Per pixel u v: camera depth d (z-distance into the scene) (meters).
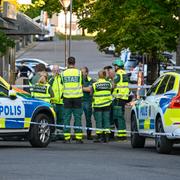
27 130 32.75
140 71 62.53
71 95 36.84
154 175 22.34
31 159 26.64
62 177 21.50
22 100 32.50
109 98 38.56
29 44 139.75
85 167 24.14
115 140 40.19
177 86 30.09
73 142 38.09
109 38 56.62
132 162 26.19
